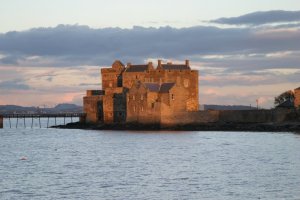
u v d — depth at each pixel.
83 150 163.38
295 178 105.44
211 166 122.56
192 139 192.00
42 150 167.00
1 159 142.88
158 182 104.00
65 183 104.19
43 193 95.75
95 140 198.25
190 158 137.62
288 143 169.25
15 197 93.12
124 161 133.88
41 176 112.50
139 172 115.69
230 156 139.88
